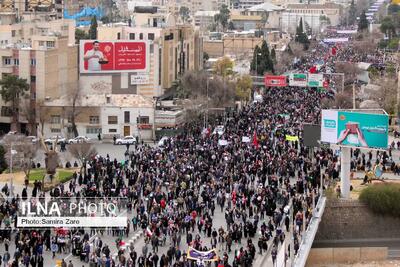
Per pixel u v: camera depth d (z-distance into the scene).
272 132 197.75
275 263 105.12
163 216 119.44
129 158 168.62
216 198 135.62
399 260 130.38
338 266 126.62
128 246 110.69
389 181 149.00
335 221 138.62
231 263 109.00
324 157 161.62
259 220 128.25
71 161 171.38
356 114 137.88
